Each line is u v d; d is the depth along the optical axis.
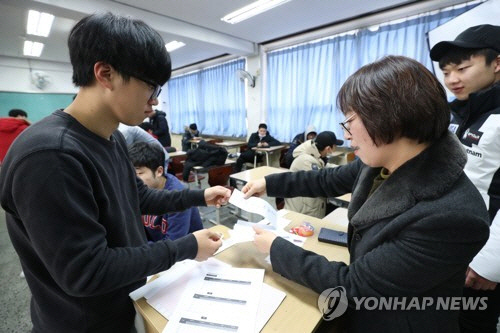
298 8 3.60
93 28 0.49
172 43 5.21
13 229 0.55
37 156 0.45
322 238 0.88
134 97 0.54
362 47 4.00
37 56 6.45
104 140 0.62
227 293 0.63
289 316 0.56
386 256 0.49
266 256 0.79
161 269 0.59
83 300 0.59
